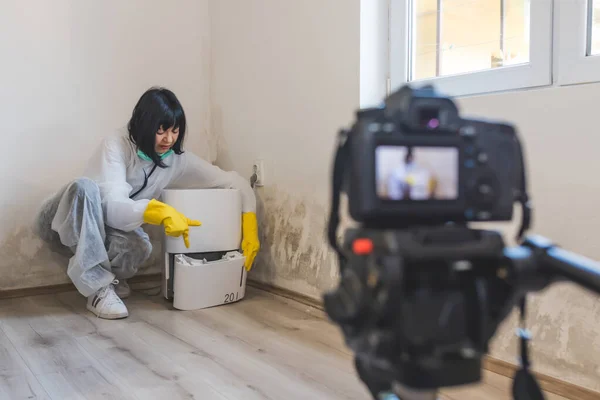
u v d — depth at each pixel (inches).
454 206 18.8
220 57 94.8
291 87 77.0
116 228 73.2
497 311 19.7
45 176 83.6
